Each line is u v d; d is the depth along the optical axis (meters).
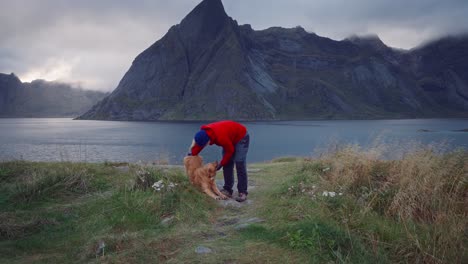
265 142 80.50
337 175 6.64
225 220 5.10
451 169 6.27
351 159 7.09
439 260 3.94
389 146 7.40
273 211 5.28
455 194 5.61
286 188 6.49
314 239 4.10
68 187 6.50
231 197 6.34
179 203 5.52
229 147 5.88
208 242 4.23
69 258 4.01
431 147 6.86
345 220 4.64
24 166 7.49
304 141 81.81
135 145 70.25
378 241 4.26
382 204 5.58
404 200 5.44
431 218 5.20
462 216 5.11
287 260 3.77
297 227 4.43
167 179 6.45
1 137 97.31
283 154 54.28
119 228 4.80
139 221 4.96
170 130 139.50
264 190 6.96
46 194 6.12
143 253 3.94
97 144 72.31
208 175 6.24
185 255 3.87
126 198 5.64
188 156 6.56
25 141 80.44
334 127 156.00
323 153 8.99
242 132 6.09
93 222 5.00
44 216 5.21
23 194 5.94
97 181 6.99
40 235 4.63
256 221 4.95
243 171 6.12
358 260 3.84
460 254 4.19
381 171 6.79
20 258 4.03
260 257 3.83
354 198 5.72
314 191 6.01
